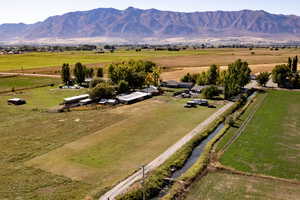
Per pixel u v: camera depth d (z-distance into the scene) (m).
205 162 44.78
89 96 89.69
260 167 43.56
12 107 82.31
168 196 34.97
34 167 42.94
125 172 41.12
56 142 53.41
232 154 48.31
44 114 74.44
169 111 77.00
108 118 70.00
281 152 49.28
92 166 43.25
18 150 49.44
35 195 35.31
